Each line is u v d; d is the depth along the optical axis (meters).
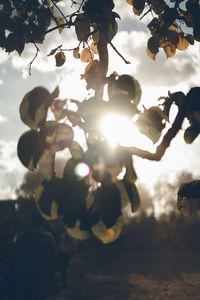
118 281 8.20
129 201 0.68
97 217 0.68
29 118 0.71
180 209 1.12
